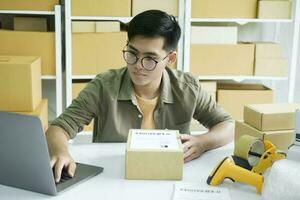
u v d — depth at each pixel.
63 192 1.00
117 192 1.01
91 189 1.03
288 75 2.85
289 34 3.03
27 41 2.55
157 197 0.99
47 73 2.61
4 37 2.54
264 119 1.27
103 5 2.57
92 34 2.59
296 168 0.98
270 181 0.97
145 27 1.25
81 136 2.41
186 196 1.00
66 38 2.55
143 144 1.12
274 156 1.12
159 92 1.48
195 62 2.74
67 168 1.10
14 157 0.97
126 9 2.60
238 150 1.16
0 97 2.23
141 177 1.09
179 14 2.66
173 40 1.32
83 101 1.43
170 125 1.52
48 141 1.21
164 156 1.08
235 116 2.81
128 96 1.44
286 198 0.93
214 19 2.71
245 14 2.74
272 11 2.74
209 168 1.19
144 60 1.29
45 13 2.55
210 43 2.74
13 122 0.92
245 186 1.06
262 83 3.14
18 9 2.52
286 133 1.27
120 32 2.62
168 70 1.54
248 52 2.78
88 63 2.62
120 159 1.24
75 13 2.56
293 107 1.34
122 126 1.47
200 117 1.57
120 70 1.52
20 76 2.21
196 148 1.27
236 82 3.02
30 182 1.00
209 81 2.82
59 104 2.63
